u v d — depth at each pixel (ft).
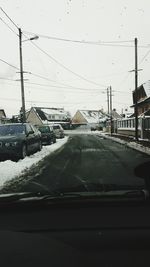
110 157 54.44
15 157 50.57
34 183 30.91
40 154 61.41
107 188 21.70
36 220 10.25
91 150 70.44
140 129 120.57
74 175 35.29
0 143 49.39
